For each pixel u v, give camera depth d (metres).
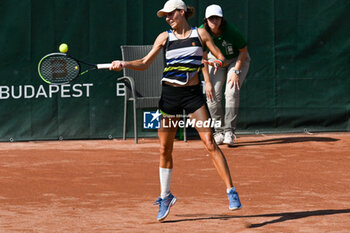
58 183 13.46
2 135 20.34
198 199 11.96
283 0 21.06
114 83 20.88
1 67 20.25
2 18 20.16
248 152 17.62
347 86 21.34
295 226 9.91
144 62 10.49
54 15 20.41
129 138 20.95
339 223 10.08
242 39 17.42
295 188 12.93
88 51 20.62
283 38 21.12
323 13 21.17
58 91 20.62
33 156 17.16
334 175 14.35
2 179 13.88
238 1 20.98
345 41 21.28
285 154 17.27
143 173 14.60
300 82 21.28
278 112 21.28
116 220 10.37
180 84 10.11
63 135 20.69
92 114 20.80
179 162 16.02
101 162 16.11
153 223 10.19
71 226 9.95
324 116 21.41
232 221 10.27
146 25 20.78
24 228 9.80
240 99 21.12
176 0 10.17
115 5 20.67
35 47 20.38
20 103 20.44
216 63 10.44
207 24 17.69
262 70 21.14
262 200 11.83
